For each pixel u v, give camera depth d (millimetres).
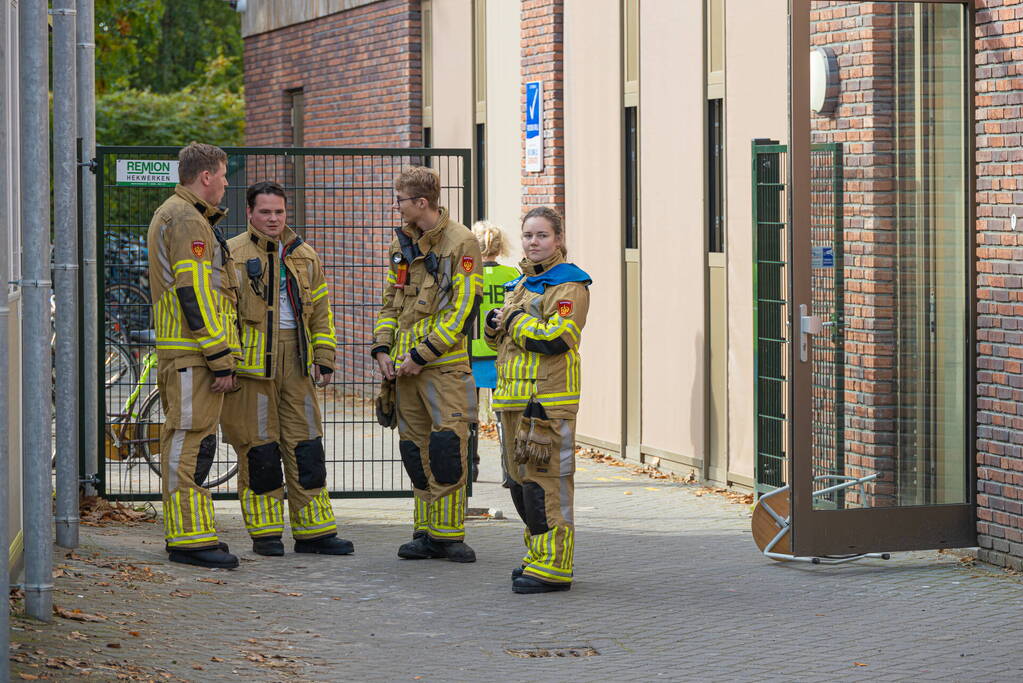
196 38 53844
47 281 9320
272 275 12047
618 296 17781
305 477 12258
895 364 11883
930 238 11844
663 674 8664
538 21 19344
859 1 11617
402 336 11938
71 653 8617
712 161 15711
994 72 11516
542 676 8625
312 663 8867
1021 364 11289
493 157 21016
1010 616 10031
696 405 16000
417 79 23422
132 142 39281
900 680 8516
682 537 12977
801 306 11500
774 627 9781
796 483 11594
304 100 27797
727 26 15156
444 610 10289
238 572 11469
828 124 11523
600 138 18125
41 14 9344
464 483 11992
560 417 10594
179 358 11383
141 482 15312
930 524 11844
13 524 10352
